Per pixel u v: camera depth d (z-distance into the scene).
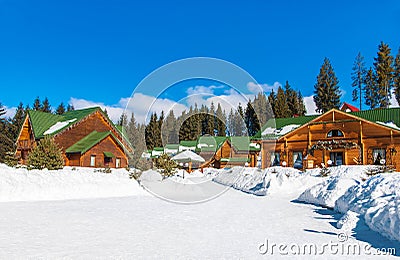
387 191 6.82
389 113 24.78
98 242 5.12
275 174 14.67
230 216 7.96
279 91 49.50
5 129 46.03
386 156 21.97
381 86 50.78
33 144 26.67
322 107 54.94
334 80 55.28
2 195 10.95
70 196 12.26
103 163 26.84
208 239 5.40
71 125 26.34
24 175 12.41
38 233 5.73
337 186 9.88
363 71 53.69
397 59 50.84
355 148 23.12
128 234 5.75
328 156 24.23
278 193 13.20
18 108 56.41
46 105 61.91
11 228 6.14
